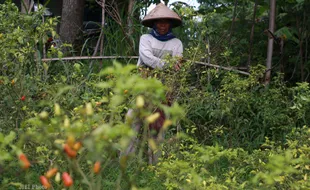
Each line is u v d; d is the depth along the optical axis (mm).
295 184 3305
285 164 2955
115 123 3250
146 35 5797
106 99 2949
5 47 4387
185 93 5336
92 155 2248
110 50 7676
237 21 8141
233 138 5844
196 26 6121
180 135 2697
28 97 4324
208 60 6312
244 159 4070
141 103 2039
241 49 7984
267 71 6766
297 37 8055
